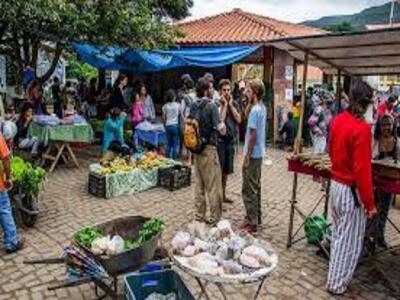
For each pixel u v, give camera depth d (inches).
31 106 399.5
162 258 167.8
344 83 281.3
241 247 143.7
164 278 150.6
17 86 479.2
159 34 455.5
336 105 269.0
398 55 222.4
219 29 709.3
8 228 209.6
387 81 786.8
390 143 240.8
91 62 564.7
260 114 236.1
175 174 326.6
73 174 363.9
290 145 557.9
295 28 821.9
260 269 136.0
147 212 276.5
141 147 438.9
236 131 288.8
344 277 184.4
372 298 185.3
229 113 278.8
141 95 470.6
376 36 191.3
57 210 273.1
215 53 564.1
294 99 586.6
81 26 382.9
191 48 642.8
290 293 184.7
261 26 705.6
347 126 175.0
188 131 241.9
